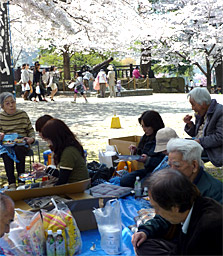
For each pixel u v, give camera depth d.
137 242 3.11
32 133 6.00
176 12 24.94
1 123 5.98
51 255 3.39
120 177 5.48
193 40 27.67
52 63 42.72
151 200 2.45
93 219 3.99
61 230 3.42
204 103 5.00
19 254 3.34
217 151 4.93
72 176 4.34
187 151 3.09
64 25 13.07
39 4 12.49
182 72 44.44
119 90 25.50
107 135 10.08
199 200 2.43
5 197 3.10
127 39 19.98
